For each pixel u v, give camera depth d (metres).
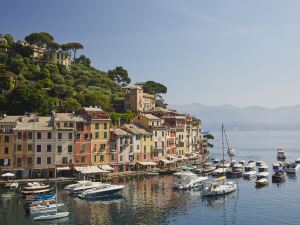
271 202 101.69
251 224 80.94
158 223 80.25
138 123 163.75
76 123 131.75
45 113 159.25
